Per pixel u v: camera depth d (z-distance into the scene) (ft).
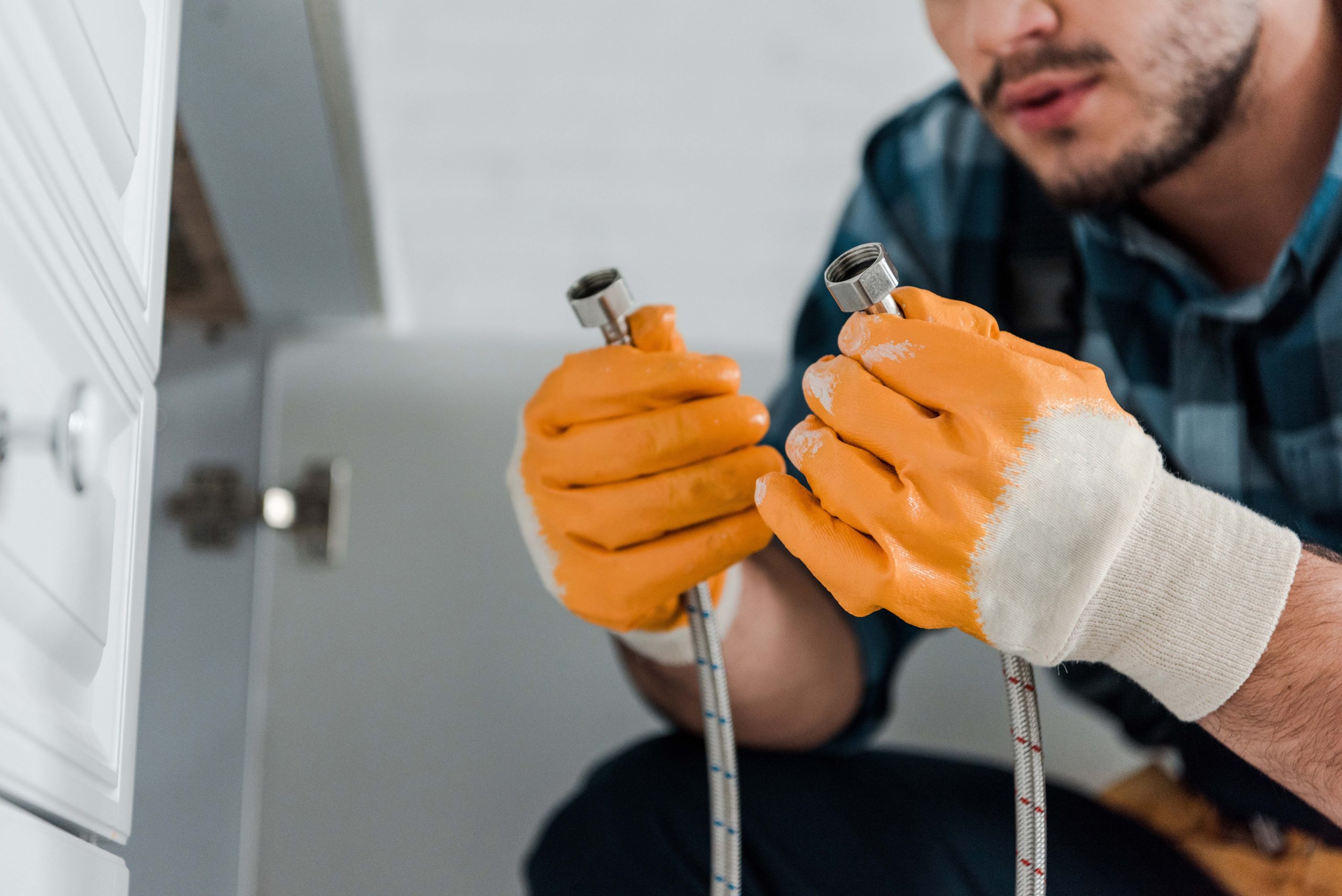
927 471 1.60
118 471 1.45
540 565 2.00
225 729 3.40
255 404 4.00
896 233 3.88
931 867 2.95
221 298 3.81
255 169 3.11
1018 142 2.95
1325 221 2.86
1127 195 2.92
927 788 3.24
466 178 5.05
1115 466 1.60
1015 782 1.67
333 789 3.92
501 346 4.43
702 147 5.16
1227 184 2.96
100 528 1.33
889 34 5.17
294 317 4.19
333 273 3.79
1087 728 4.38
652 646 2.33
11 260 1.02
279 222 3.41
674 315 1.97
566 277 5.11
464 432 4.31
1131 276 3.31
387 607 4.10
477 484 4.26
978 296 3.66
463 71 4.99
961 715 4.37
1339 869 3.05
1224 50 2.71
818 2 5.11
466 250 5.06
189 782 2.97
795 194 5.22
